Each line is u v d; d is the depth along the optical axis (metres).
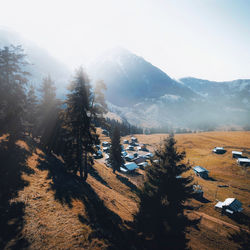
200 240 24.52
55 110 30.23
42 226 11.34
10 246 9.05
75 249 10.44
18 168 18.08
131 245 12.78
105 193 24.20
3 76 17.98
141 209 14.99
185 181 14.20
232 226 30.53
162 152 15.14
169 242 12.62
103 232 13.11
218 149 90.75
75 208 14.93
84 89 18.55
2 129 18.25
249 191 48.91
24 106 20.58
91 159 25.16
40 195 14.91
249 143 101.88
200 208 37.94
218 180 57.72
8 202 12.20
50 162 25.70
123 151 100.12
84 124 19.03
